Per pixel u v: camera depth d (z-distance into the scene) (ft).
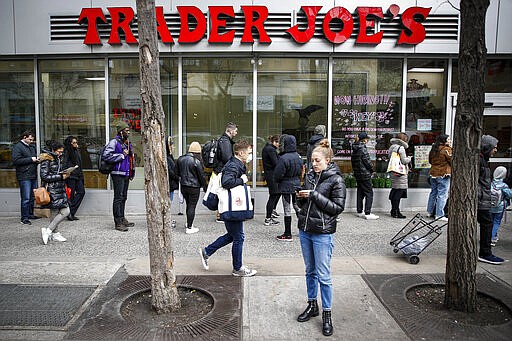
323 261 12.86
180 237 23.71
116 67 30.60
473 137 14.03
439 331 12.80
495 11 29.09
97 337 12.50
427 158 31.35
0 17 28.81
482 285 16.34
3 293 15.76
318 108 30.96
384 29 28.78
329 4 28.55
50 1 28.76
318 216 12.75
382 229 25.46
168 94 30.73
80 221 28.17
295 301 14.98
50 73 30.89
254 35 28.43
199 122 30.99
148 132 13.58
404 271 17.99
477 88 13.97
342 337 12.55
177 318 13.70
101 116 30.96
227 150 24.29
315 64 30.63
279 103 30.86
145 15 13.26
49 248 21.65
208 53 29.45
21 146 27.37
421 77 30.91
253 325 13.28
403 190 28.40
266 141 30.96
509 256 20.24
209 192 17.66
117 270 18.24
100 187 30.89
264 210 30.42
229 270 18.10
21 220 27.76
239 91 30.78
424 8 28.45
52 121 31.22
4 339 12.48
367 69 30.78
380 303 14.83
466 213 14.01
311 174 13.56
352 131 31.14
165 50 28.58
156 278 13.97
